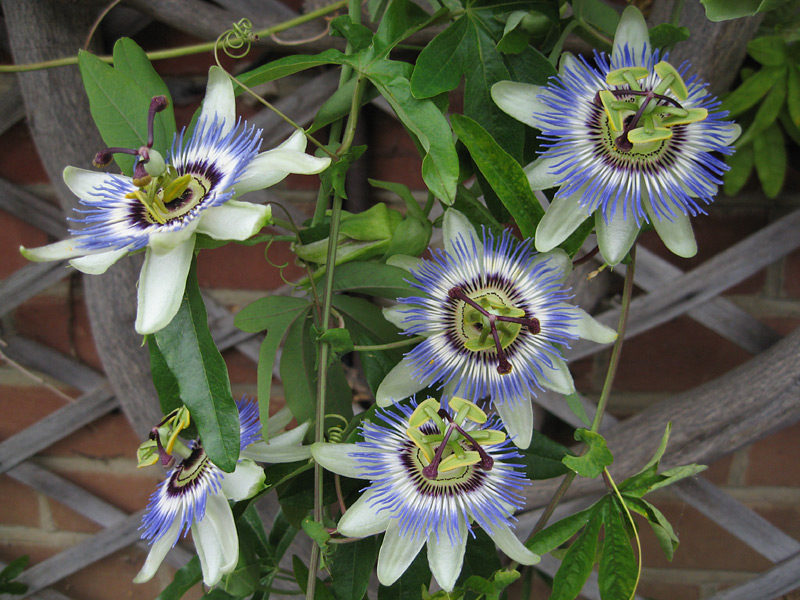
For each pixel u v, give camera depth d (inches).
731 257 23.1
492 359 15.8
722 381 22.9
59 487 30.0
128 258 23.7
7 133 25.1
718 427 22.8
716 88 20.7
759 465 27.3
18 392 29.0
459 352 15.9
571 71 15.5
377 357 17.6
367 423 15.8
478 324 15.9
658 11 20.1
